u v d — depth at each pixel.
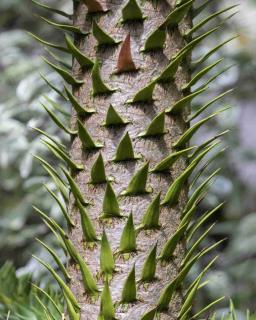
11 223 2.73
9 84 2.86
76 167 0.86
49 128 2.44
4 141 2.48
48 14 3.03
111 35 0.85
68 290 0.85
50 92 2.43
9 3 3.01
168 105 0.85
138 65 0.85
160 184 0.84
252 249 2.79
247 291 2.64
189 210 0.85
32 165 2.54
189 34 0.86
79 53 0.85
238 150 2.74
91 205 0.85
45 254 2.43
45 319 1.04
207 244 2.66
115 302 0.84
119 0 0.85
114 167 0.84
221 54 2.69
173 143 0.85
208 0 0.91
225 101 2.72
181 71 0.86
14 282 1.14
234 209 2.95
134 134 0.84
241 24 3.02
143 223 0.84
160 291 0.84
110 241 0.84
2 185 2.89
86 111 0.85
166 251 0.84
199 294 2.49
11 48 2.93
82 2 0.87
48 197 2.60
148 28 0.85
